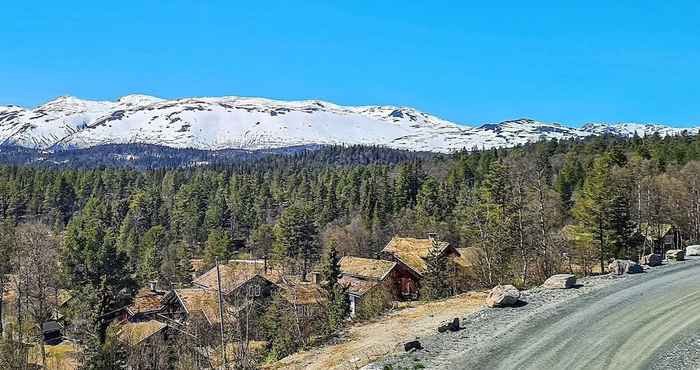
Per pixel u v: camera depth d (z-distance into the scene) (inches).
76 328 2005.4
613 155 3841.0
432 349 811.4
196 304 2060.8
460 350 784.9
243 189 6028.5
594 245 1882.4
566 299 989.8
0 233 2765.7
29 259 2519.7
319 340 1100.5
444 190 4594.0
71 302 2659.9
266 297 2080.5
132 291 2787.9
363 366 804.6
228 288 2085.4
